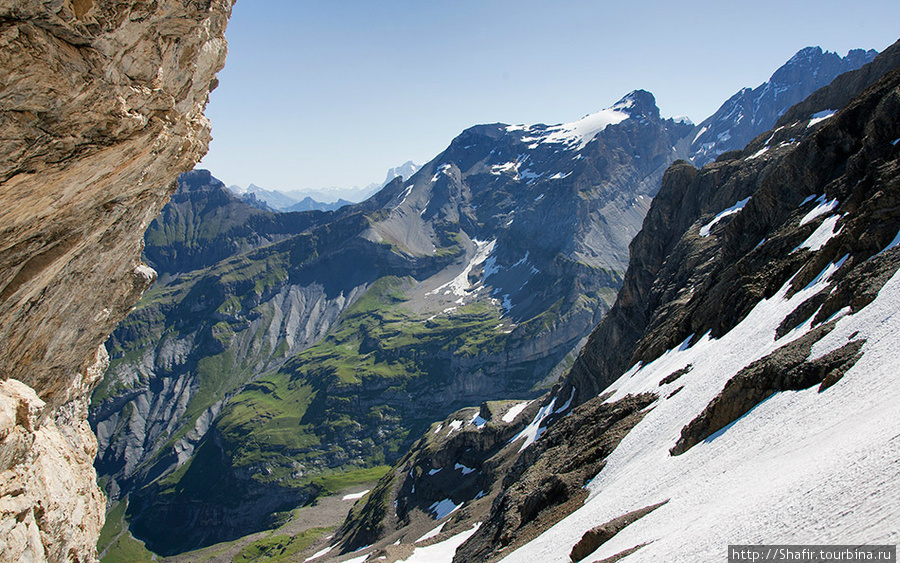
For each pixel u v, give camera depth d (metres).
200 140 27.39
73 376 33.75
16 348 24.56
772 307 51.28
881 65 102.31
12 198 16.20
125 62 16.34
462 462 142.25
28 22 12.81
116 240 26.66
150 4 15.79
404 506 143.25
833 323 37.03
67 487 27.61
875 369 27.91
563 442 71.62
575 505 46.31
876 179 51.00
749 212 78.25
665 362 66.56
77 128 15.89
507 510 59.09
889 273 36.31
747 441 31.78
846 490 18.64
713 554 20.47
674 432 44.00
